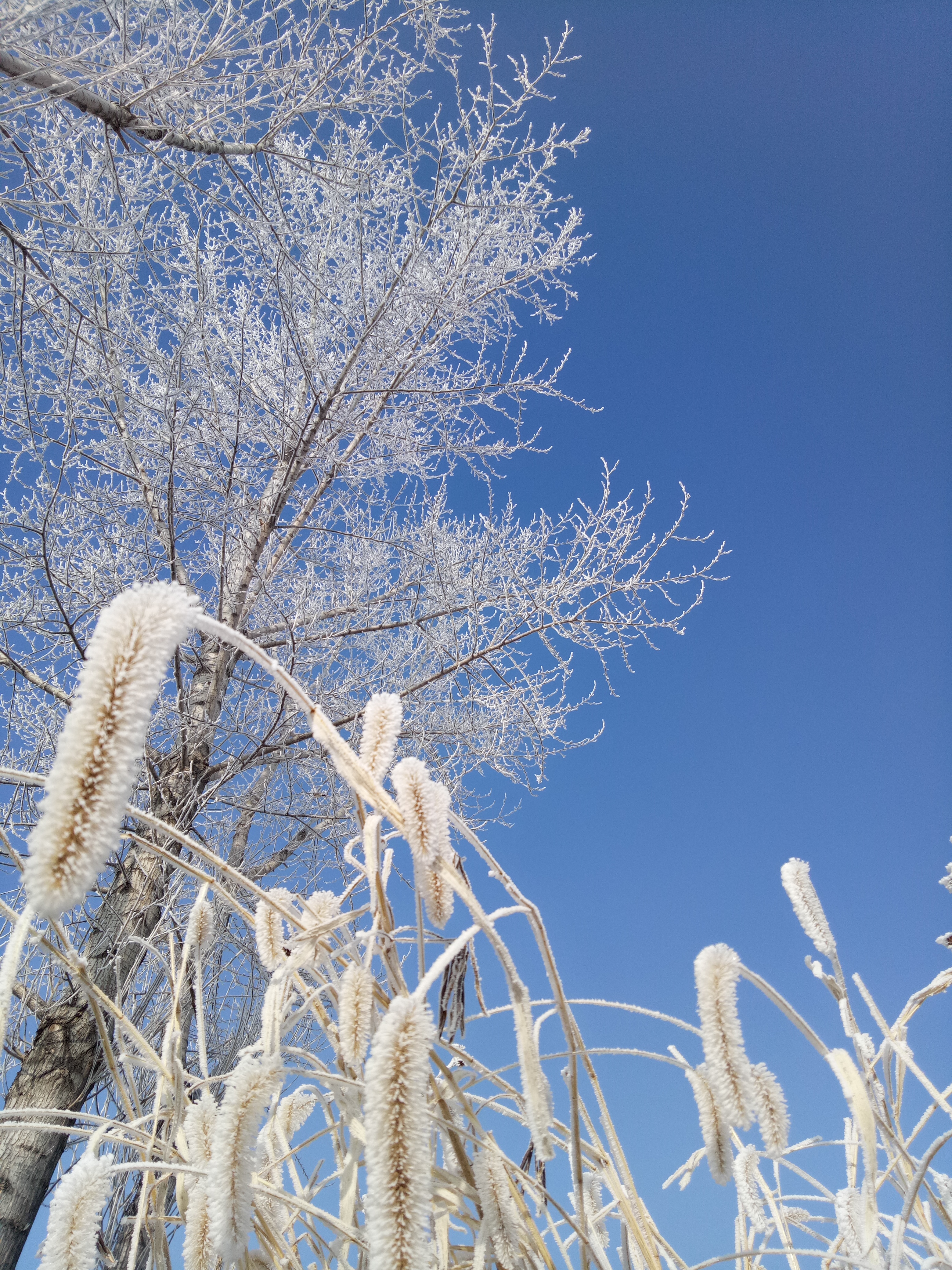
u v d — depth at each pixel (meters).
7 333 3.47
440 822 0.80
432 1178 0.93
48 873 0.48
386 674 6.35
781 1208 1.14
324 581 6.08
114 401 4.79
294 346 5.21
